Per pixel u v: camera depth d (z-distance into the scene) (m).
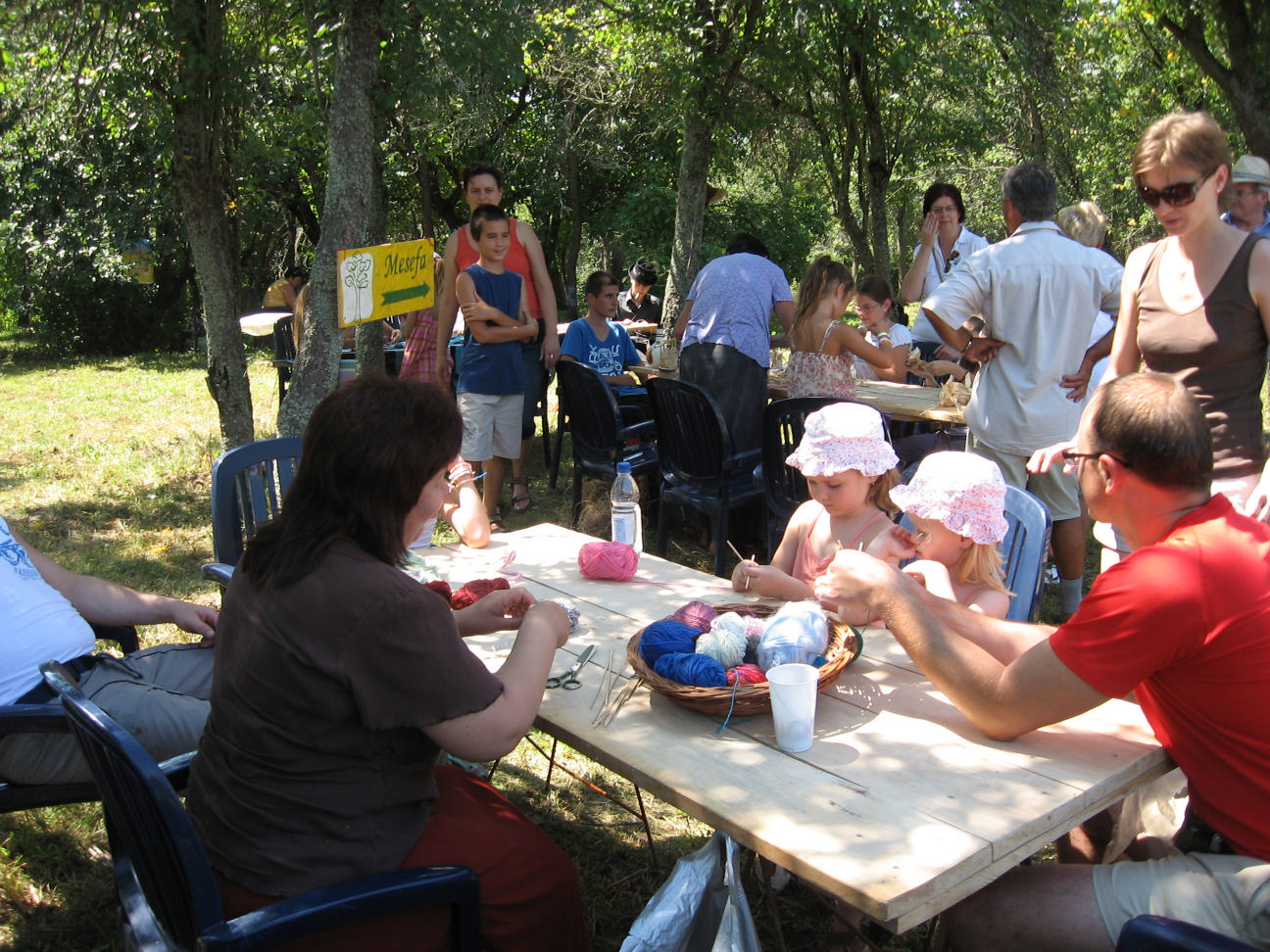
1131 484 1.69
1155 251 2.91
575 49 12.35
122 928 1.73
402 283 3.96
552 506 6.21
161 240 14.66
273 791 1.55
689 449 4.80
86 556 5.17
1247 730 1.57
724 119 8.37
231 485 3.19
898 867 1.37
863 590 1.83
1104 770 1.63
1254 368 2.76
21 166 14.11
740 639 1.90
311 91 5.55
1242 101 11.47
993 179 19.33
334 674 1.50
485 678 1.59
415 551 2.94
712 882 1.66
